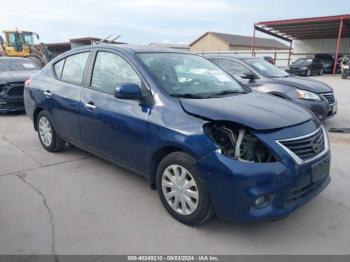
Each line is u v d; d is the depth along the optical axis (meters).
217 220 3.23
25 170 4.46
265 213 2.71
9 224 3.15
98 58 4.17
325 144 3.25
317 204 3.56
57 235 2.98
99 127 3.91
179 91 3.42
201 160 2.80
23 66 9.56
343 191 3.86
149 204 3.54
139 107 3.41
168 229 3.08
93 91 4.05
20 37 23.53
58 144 5.04
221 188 2.73
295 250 2.81
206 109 3.00
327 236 3.00
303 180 2.83
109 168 4.54
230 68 7.42
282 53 36.16
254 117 2.90
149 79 3.44
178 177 3.10
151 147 3.26
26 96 5.38
